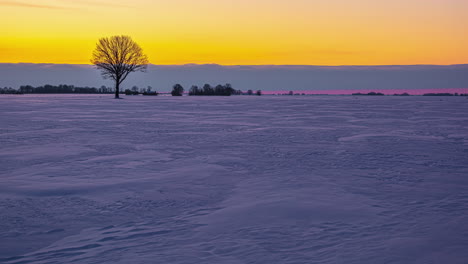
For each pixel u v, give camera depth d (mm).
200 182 10141
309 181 10133
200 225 6832
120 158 13773
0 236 6516
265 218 7094
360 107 56688
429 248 5578
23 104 58312
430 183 9906
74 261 5414
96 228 6836
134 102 69375
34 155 14352
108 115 36438
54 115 35781
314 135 21000
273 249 5633
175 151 15414
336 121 30781
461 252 5430
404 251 5477
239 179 10477
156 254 5547
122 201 8469
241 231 6441
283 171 11523
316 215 7215
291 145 17188
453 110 48094
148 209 7902
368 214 7254
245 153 14930
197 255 5465
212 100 84312
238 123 28562
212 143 17797
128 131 22781
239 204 8070
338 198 8391
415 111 45781
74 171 11523
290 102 78188
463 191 9062
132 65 98188
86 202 8414
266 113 41062
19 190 9320
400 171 11469
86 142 17984
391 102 82312
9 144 17234
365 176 10758
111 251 5723
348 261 5164
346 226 6594
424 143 17781
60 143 17609
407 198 8422
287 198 8406
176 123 28344
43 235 6539
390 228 6473
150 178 10602
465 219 6941
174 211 7750
